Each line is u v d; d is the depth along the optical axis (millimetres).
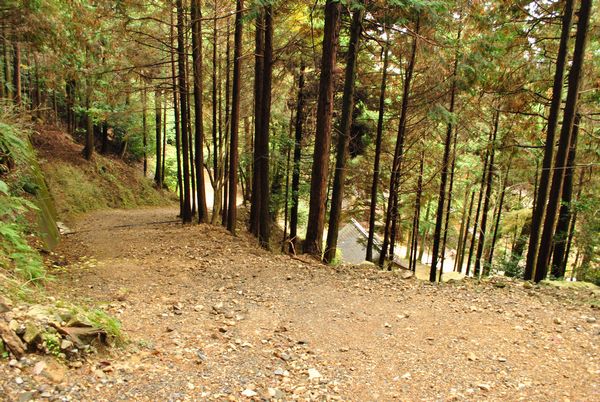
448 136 11461
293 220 16469
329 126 9266
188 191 16219
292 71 14250
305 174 18016
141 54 13172
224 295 6285
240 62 12234
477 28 9836
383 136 14383
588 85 9359
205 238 11734
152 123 27672
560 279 8914
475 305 5965
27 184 9992
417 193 13750
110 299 5746
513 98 10523
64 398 2674
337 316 5508
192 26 13000
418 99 10992
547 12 9219
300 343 4594
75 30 11328
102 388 2967
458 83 9891
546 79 10000
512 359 4215
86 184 21766
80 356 3264
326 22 8914
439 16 8742
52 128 24438
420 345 4602
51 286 5531
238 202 28531
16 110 6922
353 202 18031
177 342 4242
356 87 13977
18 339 2953
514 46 9867
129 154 29906
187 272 7680
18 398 2482
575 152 10875
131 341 4031
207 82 16516
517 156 13289
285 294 6449
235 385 3447
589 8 7809
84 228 15211
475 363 4145
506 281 7406
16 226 6008
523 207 19859
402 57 10805
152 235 12500
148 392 3074
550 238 8578
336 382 3715
